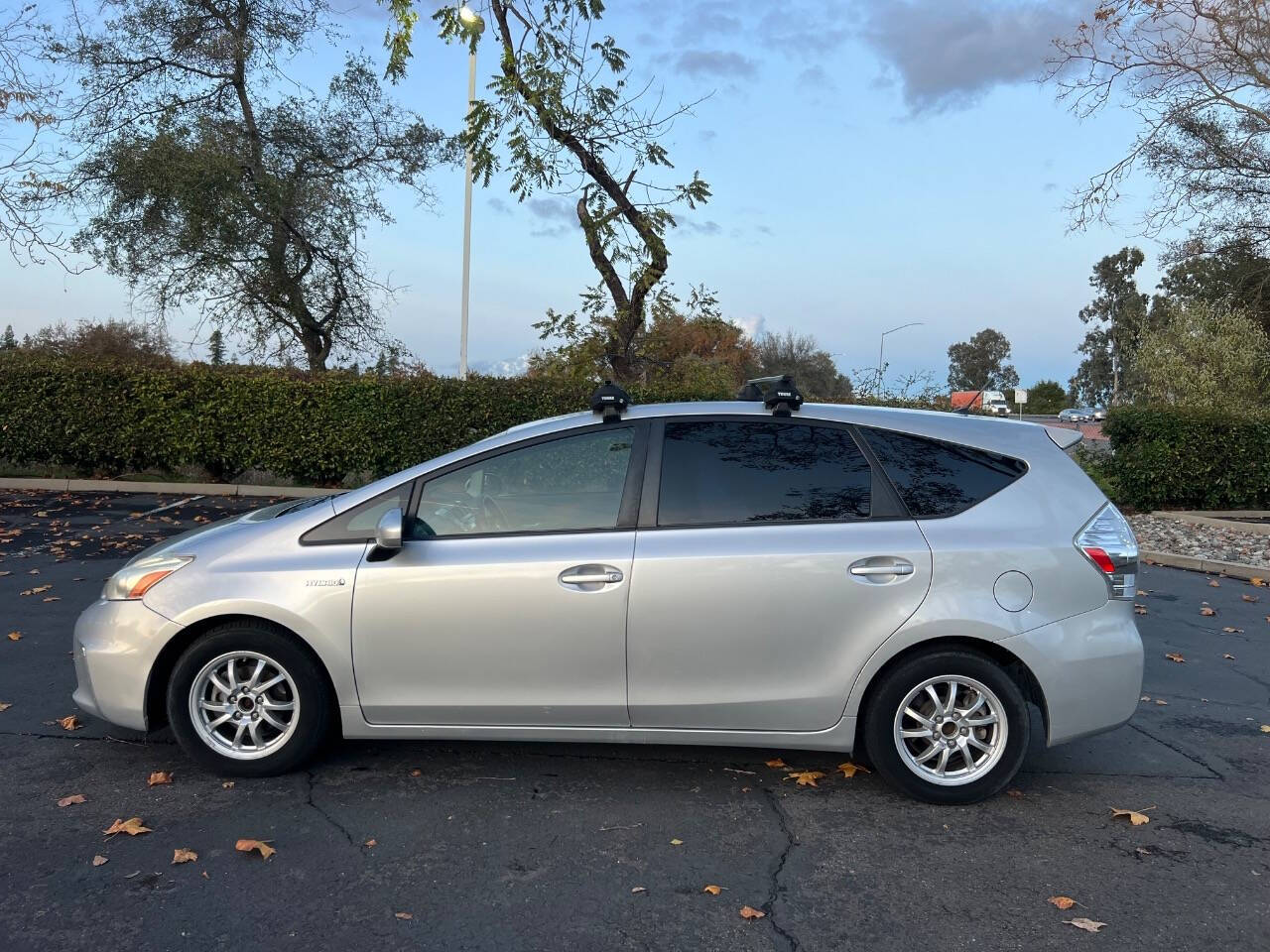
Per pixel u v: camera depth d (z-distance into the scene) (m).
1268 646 7.11
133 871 3.36
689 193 10.91
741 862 3.55
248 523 4.41
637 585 3.97
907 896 3.32
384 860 3.49
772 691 4.00
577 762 4.48
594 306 11.75
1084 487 4.21
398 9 10.05
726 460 4.20
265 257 18.95
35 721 4.80
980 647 4.04
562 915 3.15
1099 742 4.97
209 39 18.02
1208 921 3.19
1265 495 15.15
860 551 3.97
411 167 19.81
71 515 11.12
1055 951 3.00
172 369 13.36
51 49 16.47
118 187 17.58
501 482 4.21
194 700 4.12
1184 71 15.17
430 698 4.06
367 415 13.28
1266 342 23.55
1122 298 69.25
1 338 30.55
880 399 14.97
